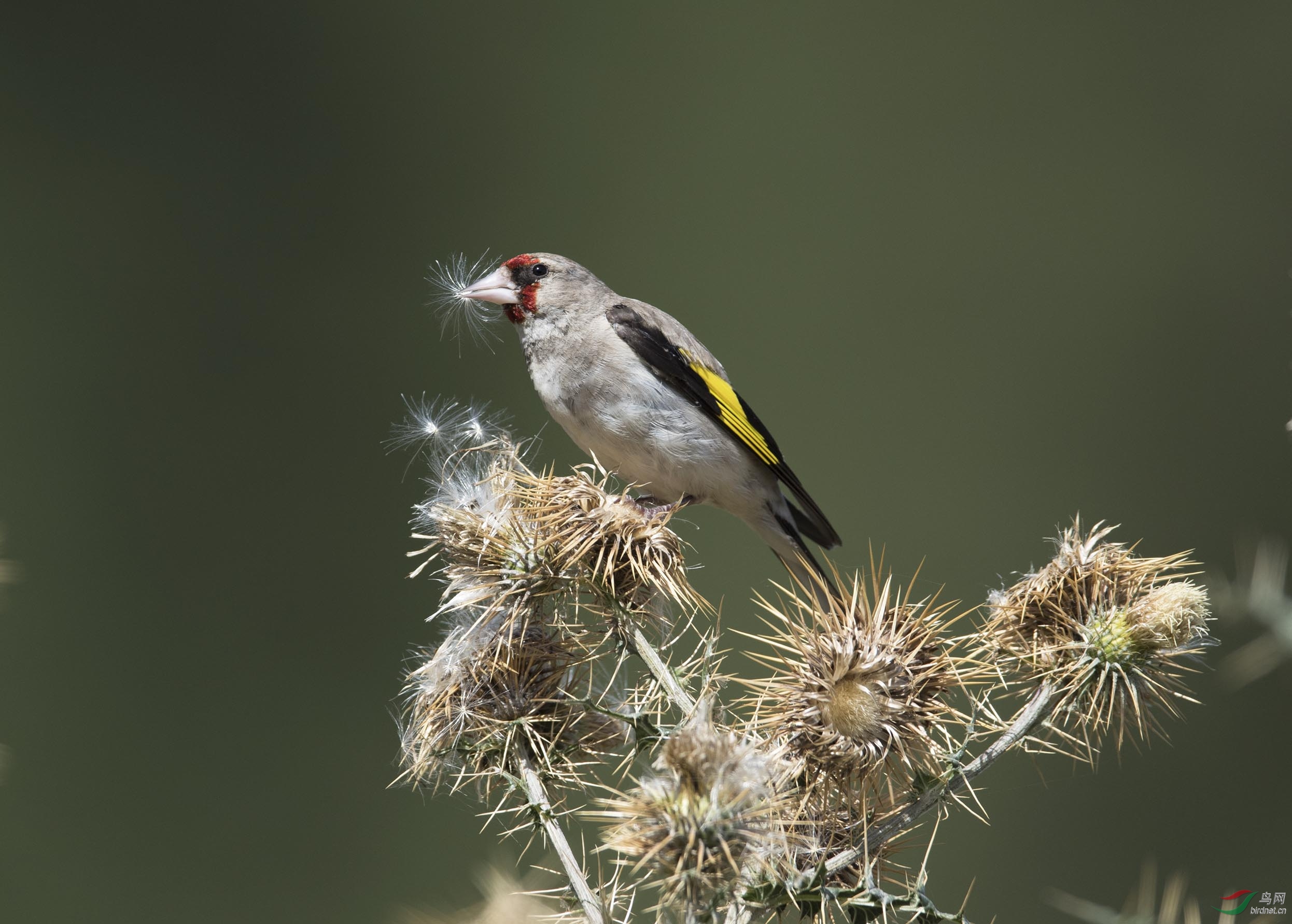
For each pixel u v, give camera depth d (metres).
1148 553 5.15
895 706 4.62
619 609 4.64
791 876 4.61
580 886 4.61
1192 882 4.97
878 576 4.63
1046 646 4.63
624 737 4.64
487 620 4.64
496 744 4.64
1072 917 4.97
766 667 4.63
